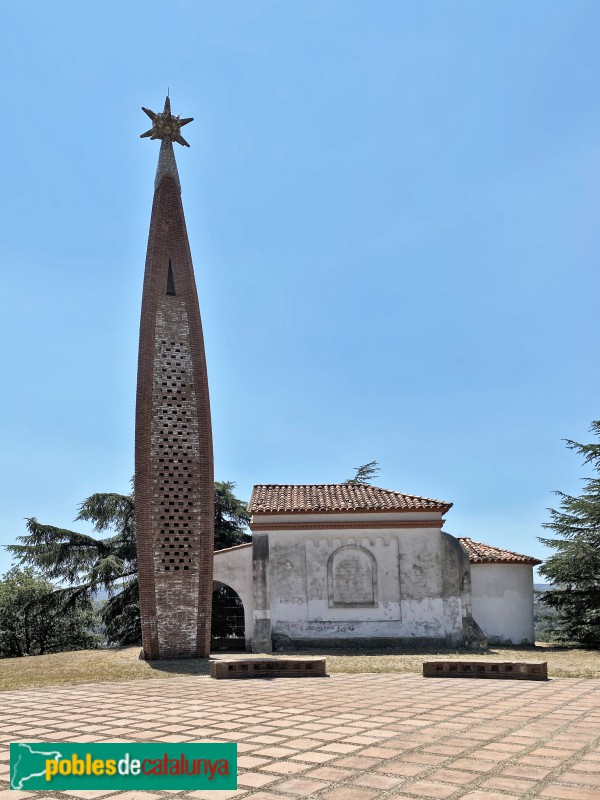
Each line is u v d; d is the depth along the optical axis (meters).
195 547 22.77
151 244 24.36
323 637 24.94
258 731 10.26
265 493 28.44
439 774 7.77
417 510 25.84
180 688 15.80
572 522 30.80
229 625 31.55
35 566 36.25
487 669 17.14
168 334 23.80
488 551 28.38
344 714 11.65
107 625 35.97
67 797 7.30
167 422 23.22
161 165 25.03
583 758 8.44
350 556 25.56
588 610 26.59
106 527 36.50
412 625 25.09
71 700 14.12
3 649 39.94
